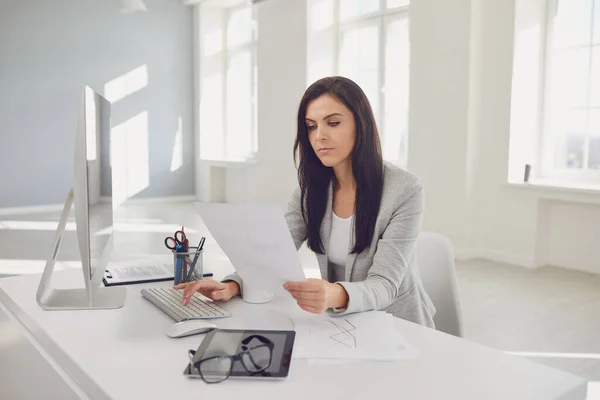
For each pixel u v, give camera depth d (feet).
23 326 3.97
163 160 28.78
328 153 4.31
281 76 22.34
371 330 3.51
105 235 4.50
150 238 18.37
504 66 15.25
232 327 3.61
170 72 28.55
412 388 2.70
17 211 24.81
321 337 3.38
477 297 12.06
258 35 23.39
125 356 3.10
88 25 25.91
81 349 3.21
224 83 29.58
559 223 15.07
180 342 3.33
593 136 14.84
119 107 27.12
